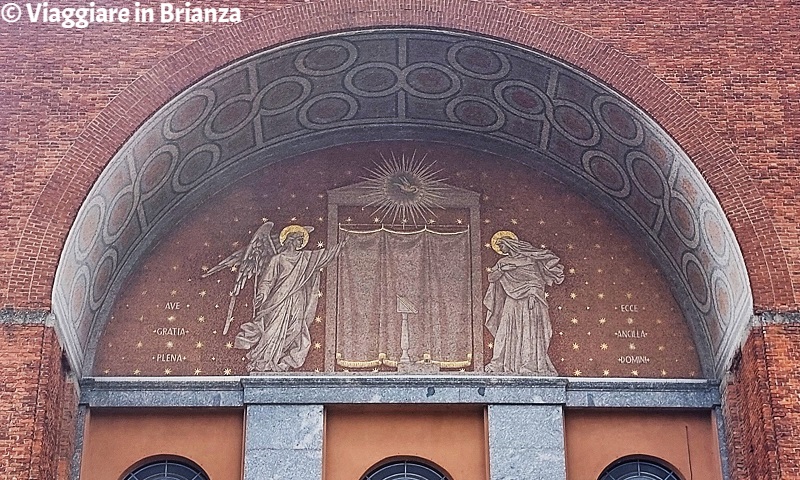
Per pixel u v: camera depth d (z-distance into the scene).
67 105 24.11
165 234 26.64
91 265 24.73
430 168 27.33
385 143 27.45
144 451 24.84
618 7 25.27
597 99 25.22
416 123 27.42
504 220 26.97
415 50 25.47
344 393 24.97
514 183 27.28
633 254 26.84
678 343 26.03
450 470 24.86
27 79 24.27
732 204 24.02
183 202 26.86
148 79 24.34
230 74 24.75
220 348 25.61
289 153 27.28
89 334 25.47
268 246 26.58
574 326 26.05
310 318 25.94
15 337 22.44
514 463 24.53
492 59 25.44
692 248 25.70
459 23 24.91
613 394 25.31
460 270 26.47
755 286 23.47
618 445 25.20
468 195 27.14
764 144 24.41
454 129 27.42
